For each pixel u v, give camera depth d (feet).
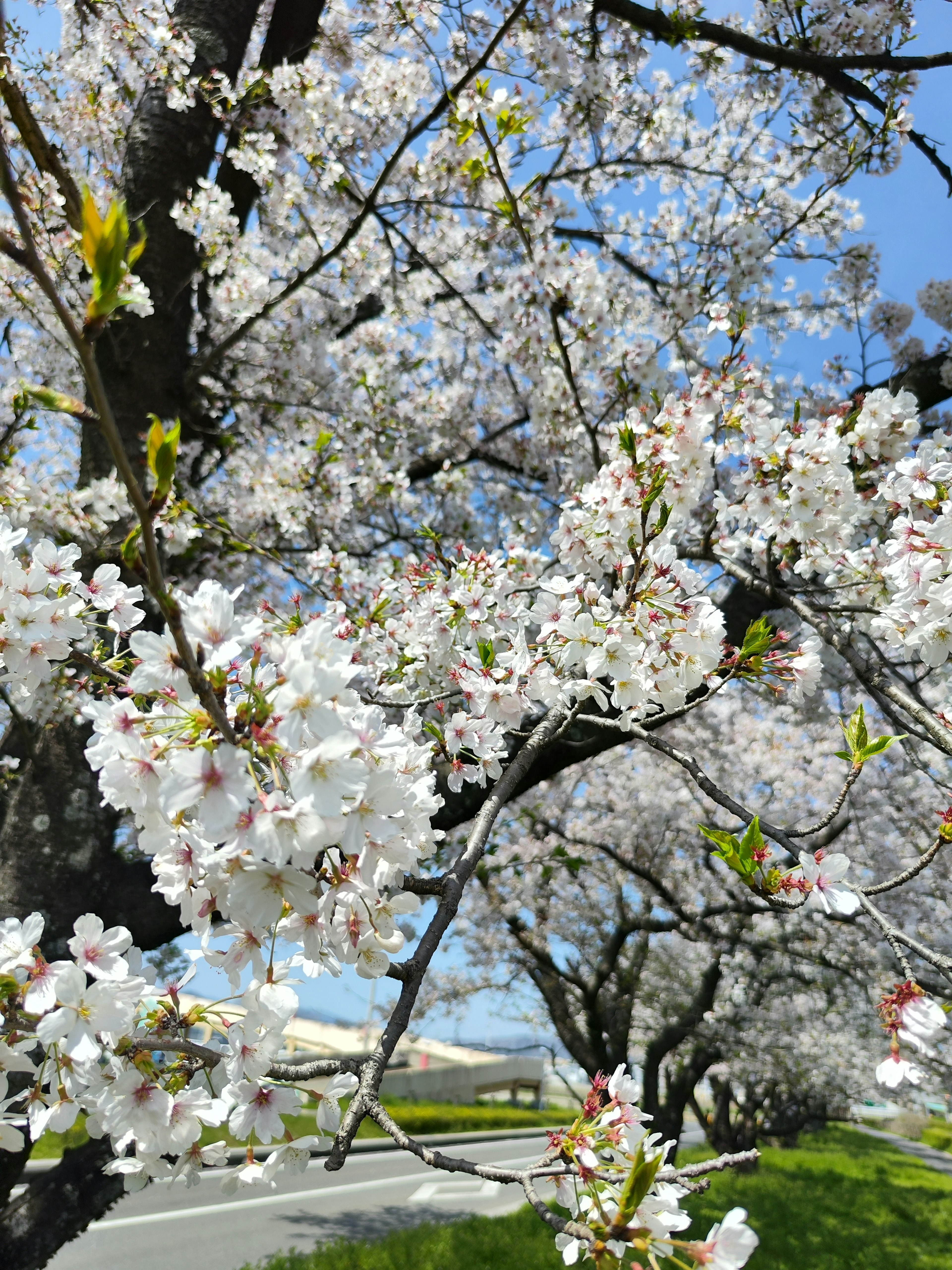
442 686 10.61
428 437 22.17
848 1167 72.59
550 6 15.79
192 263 15.97
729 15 19.47
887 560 9.18
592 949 35.78
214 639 3.62
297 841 3.48
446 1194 47.32
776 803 30.96
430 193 18.56
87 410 2.47
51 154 2.50
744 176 22.56
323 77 16.28
